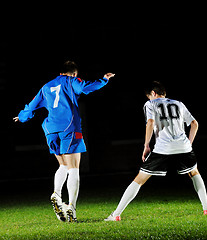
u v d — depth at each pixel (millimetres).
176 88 61781
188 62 62000
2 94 60219
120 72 62188
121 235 14422
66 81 19812
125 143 60219
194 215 18844
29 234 15820
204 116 60812
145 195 30750
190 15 61906
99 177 51000
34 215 22922
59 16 62375
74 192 19094
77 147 19422
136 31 62938
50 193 36562
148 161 18219
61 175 20219
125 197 18234
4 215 24031
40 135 59531
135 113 61781
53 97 19828
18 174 58188
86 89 19141
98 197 31109
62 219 19094
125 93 61938
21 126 59281
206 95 61250
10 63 61250
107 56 62375
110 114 61344
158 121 18422
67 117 19406
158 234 14406
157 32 62719
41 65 61688
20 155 58625
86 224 17375
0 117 59562
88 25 62531
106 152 59812
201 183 19000
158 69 62281
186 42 62156
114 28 62938
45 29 62219
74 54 62094
